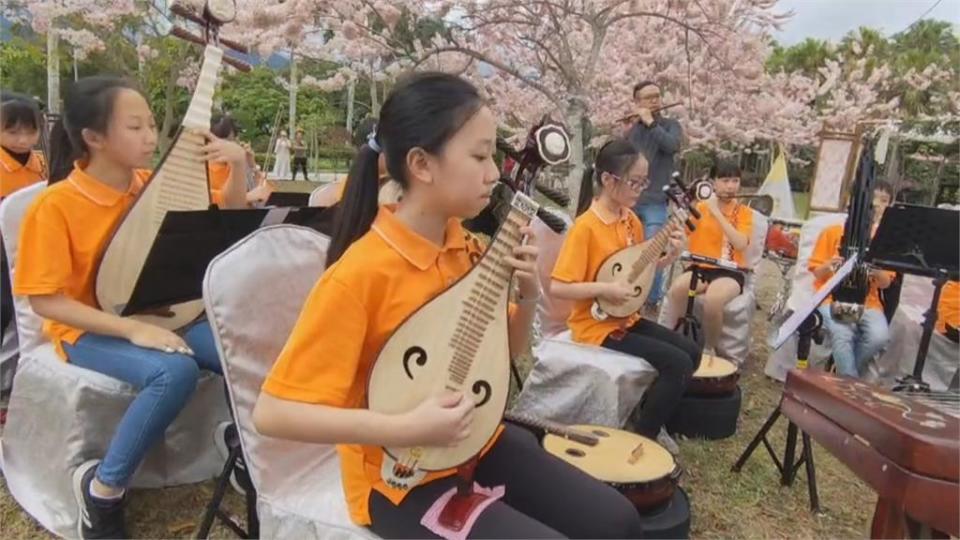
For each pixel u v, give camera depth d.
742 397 3.52
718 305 3.61
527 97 6.94
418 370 1.22
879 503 1.59
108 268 1.91
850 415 1.62
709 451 2.87
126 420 1.83
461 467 1.27
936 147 15.09
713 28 6.30
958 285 3.42
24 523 2.04
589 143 7.27
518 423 2.16
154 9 8.73
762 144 14.20
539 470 1.43
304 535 1.45
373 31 5.98
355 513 1.34
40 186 2.22
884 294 3.36
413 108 1.23
